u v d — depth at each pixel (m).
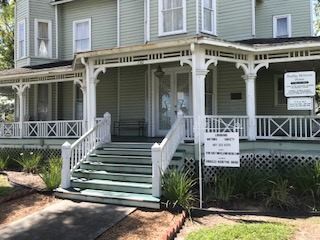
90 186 10.21
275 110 15.78
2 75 16.33
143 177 10.09
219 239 6.73
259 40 14.18
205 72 10.91
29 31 19.34
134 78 16.45
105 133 12.83
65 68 14.47
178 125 11.14
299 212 8.52
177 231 7.48
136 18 16.67
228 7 15.38
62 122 15.20
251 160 11.95
